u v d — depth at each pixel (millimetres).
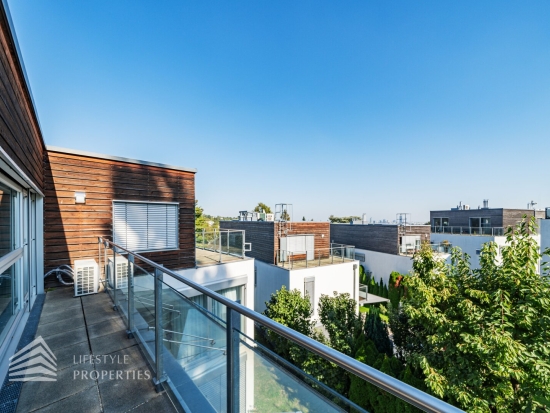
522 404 3691
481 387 4020
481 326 4000
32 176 3162
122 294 3191
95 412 1564
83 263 4086
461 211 17109
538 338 3670
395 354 6656
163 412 1582
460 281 5129
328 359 679
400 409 2822
